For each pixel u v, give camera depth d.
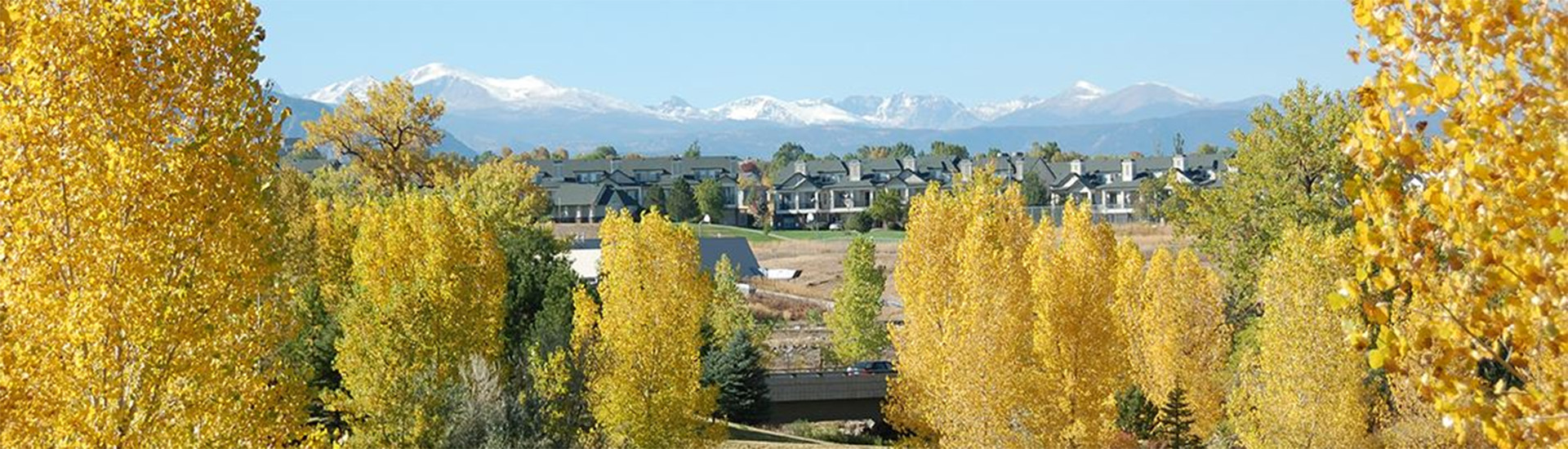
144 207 14.13
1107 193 154.12
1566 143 7.16
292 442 18.05
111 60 13.96
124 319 14.12
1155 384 45.53
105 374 14.32
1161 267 45.69
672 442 35.25
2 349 14.13
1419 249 7.81
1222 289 54.81
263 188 15.07
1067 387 38.16
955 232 38.59
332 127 79.00
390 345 31.84
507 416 33.97
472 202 63.34
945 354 35.09
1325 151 54.97
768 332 66.31
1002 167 164.12
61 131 13.83
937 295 37.81
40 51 13.76
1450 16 7.52
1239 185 58.09
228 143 14.48
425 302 32.81
